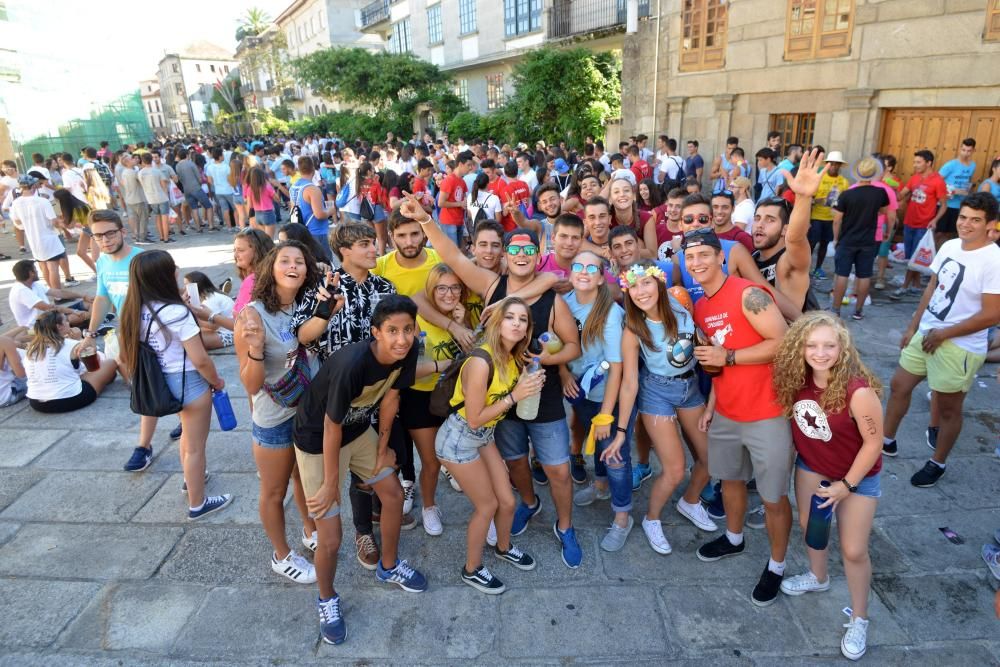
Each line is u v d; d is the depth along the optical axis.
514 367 2.84
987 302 3.35
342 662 2.74
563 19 19.50
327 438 2.55
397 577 3.13
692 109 12.73
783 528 2.90
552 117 17.89
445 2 26.20
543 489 4.01
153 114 99.69
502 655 2.76
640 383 3.24
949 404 3.66
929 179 7.35
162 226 12.13
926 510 3.63
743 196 5.54
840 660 2.68
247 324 2.65
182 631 2.92
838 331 2.48
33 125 24.59
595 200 3.99
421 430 3.29
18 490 4.05
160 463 4.37
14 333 5.56
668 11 12.81
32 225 8.12
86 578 3.27
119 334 3.38
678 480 3.26
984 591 3.04
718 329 2.83
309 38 47.59
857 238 6.40
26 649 2.83
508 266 3.13
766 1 10.71
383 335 2.47
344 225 3.03
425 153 13.63
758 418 2.80
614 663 2.71
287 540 3.56
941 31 8.47
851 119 9.79
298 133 34.94
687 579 3.19
